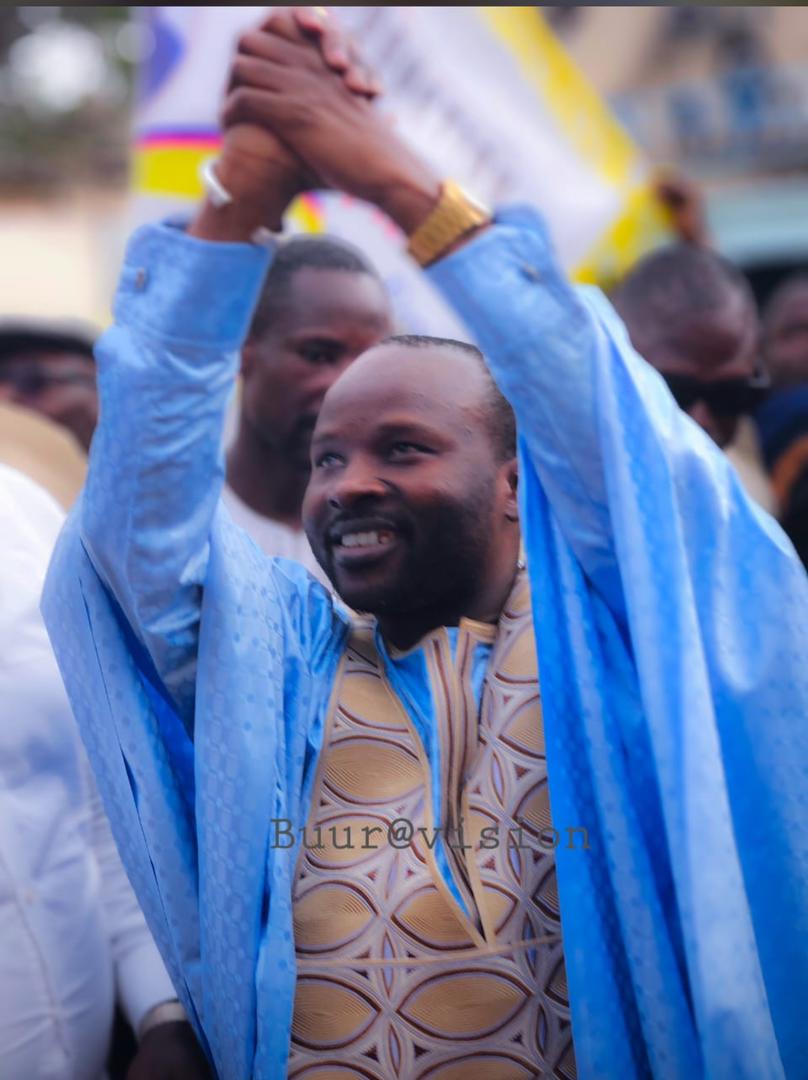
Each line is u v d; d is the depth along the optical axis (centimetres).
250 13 324
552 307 175
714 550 179
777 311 418
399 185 175
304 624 193
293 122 173
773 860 179
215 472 179
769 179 718
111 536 176
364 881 179
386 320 270
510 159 343
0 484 230
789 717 179
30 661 217
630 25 731
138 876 188
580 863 174
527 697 184
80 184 927
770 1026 168
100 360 176
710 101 729
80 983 217
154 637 182
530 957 177
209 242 172
